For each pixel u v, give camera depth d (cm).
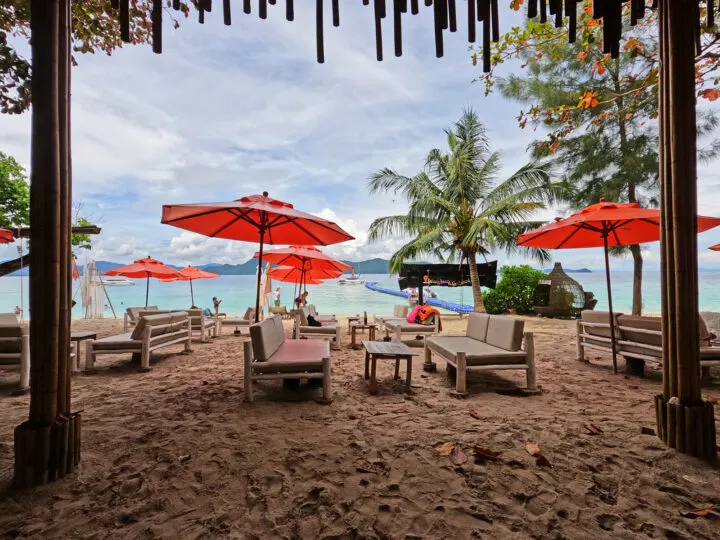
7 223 1488
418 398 396
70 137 228
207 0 204
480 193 1478
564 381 466
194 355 668
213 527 183
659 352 447
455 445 272
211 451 264
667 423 258
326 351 440
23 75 353
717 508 194
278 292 1689
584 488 214
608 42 196
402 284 1592
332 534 178
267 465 244
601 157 1112
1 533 177
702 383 438
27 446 214
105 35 380
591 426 301
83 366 573
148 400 389
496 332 475
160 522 187
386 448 269
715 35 344
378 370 545
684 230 245
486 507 198
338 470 238
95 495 209
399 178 1514
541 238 608
